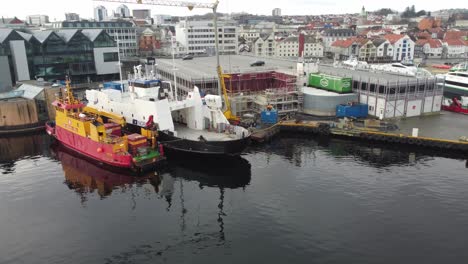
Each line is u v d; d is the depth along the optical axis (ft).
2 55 294.25
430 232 101.55
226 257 92.84
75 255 94.89
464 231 101.96
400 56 525.34
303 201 121.08
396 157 163.32
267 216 112.27
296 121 207.41
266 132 192.65
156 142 159.12
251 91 254.68
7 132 217.36
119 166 151.43
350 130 191.93
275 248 95.91
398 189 128.57
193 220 111.75
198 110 173.58
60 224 110.11
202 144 151.64
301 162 158.81
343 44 548.72
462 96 252.01
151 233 104.83
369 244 96.43
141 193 132.05
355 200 120.78
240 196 127.13
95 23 474.08
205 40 529.04
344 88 226.58
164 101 162.50
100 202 124.77
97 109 197.88
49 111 231.71
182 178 145.38
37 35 336.29
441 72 377.50
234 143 150.61
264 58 370.32
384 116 213.25
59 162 165.27
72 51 329.72
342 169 148.97
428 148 172.86
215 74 254.47
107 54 349.20
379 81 211.00
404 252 92.89
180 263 91.20
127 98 193.36
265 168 152.56
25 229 107.24
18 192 133.18
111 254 95.30
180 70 280.51
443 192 125.80
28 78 307.58
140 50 549.13
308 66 249.55
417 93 217.15
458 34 634.43
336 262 89.51
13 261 92.58
